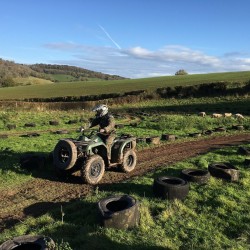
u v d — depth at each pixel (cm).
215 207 860
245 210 857
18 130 2252
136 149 1602
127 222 711
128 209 714
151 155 1482
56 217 772
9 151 1367
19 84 15025
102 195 900
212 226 777
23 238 594
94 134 1098
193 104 4700
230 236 750
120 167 1167
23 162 1132
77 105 5266
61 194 943
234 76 7850
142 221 743
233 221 800
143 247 646
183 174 1030
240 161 1294
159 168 1206
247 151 1417
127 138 1197
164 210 815
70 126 2512
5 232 691
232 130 2333
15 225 726
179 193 879
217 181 1030
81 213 782
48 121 2750
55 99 6262
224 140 1944
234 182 1036
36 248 587
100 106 1105
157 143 1755
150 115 3512
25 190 966
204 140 1931
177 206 844
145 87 6669
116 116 3353
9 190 962
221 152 1475
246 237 742
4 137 1852
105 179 1095
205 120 2627
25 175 1080
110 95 5994
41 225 729
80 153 1038
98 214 722
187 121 2522
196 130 2355
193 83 6544
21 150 1414
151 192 937
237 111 3850
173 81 7900
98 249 629
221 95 5312
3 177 1050
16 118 2819
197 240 706
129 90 6481
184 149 1627
